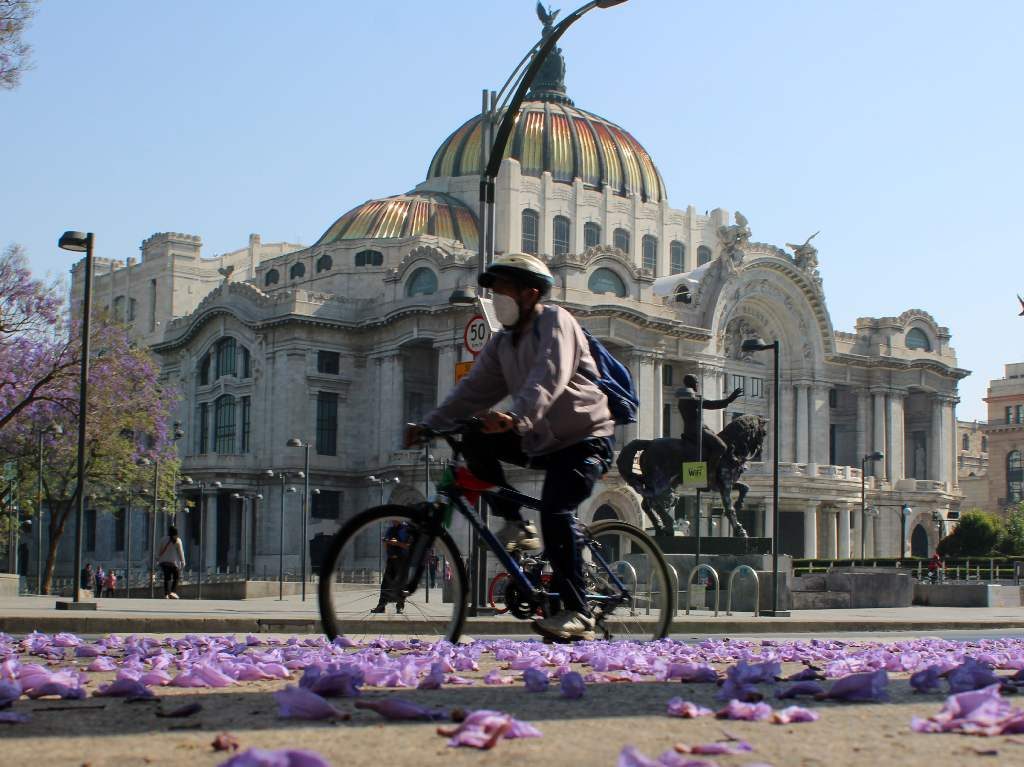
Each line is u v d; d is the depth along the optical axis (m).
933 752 4.78
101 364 63.62
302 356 100.62
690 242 124.06
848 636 22.66
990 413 160.75
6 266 52.50
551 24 25.80
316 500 99.56
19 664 7.68
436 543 9.38
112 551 115.19
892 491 112.81
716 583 30.19
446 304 94.56
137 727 5.49
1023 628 28.25
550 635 9.22
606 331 95.25
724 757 4.66
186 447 111.62
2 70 30.56
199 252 126.19
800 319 111.62
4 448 67.00
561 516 9.11
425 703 6.36
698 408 41.38
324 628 9.24
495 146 26.59
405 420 101.81
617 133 125.25
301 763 3.70
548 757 4.65
